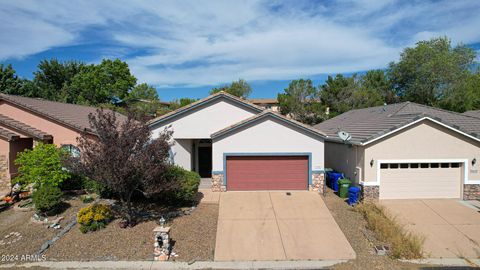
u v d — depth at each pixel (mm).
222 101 17766
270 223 11688
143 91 59938
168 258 9195
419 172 14523
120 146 10125
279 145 15852
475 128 16297
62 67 48281
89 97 47750
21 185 14750
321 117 38688
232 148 15859
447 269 8586
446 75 37062
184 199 13406
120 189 10477
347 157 16500
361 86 44188
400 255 9266
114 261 8992
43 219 11625
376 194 14273
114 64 52344
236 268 8781
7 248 9703
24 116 17484
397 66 43438
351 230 11039
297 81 40594
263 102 60719
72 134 17094
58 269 8578
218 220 11930
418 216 12383
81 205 13188
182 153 18125
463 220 11969
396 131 14102
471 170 14406
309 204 13734
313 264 8969
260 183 16016
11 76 39062
